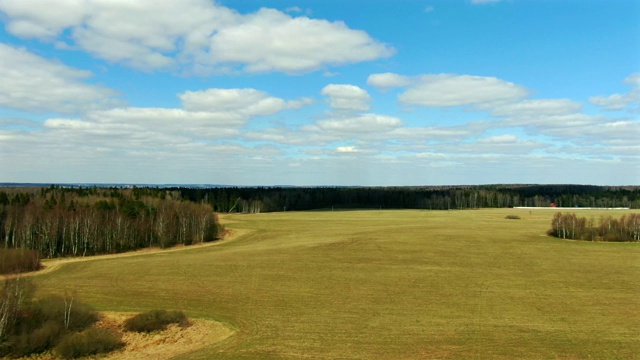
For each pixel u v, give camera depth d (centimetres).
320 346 3256
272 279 5625
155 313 3844
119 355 3219
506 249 8025
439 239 9219
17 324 3472
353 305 4397
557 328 3666
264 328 3684
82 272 6259
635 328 3659
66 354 3178
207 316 4034
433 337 3444
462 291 4988
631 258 7181
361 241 9006
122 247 9044
